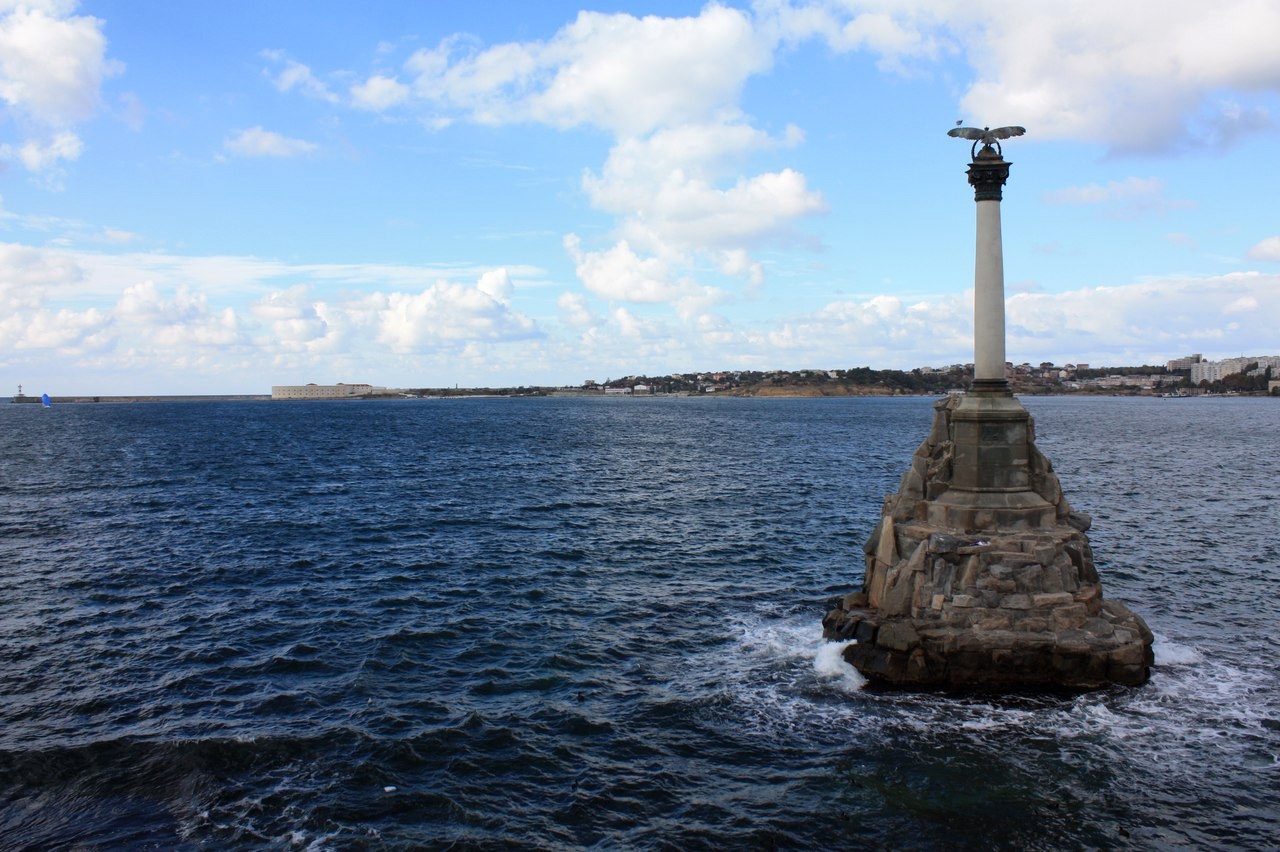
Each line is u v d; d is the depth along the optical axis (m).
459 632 24.12
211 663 21.53
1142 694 19.17
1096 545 34.88
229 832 13.91
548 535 37.72
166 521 41.28
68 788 15.19
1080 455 76.94
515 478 59.44
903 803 15.05
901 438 104.31
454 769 16.17
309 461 72.81
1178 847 13.75
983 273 22.39
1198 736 17.33
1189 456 75.94
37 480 58.50
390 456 78.00
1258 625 24.47
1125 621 20.11
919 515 22.45
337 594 27.94
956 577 20.36
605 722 18.31
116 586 28.83
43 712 18.41
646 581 29.77
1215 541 35.78
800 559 32.94
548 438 105.50
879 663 20.25
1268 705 18.73
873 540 23.47
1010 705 18.77
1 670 20.88
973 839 13.98
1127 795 15.22
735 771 16.23
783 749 17.06
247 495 50.47
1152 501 46.97
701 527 39.50
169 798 14.93
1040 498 22.03
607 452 82.62
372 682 20.33
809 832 14.23
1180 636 23.41
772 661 21.73
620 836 14.09
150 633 23.88
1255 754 16.64
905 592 20.77
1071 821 14.45
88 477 60.31
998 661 19.42
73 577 30.02
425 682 20.44
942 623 19.83
